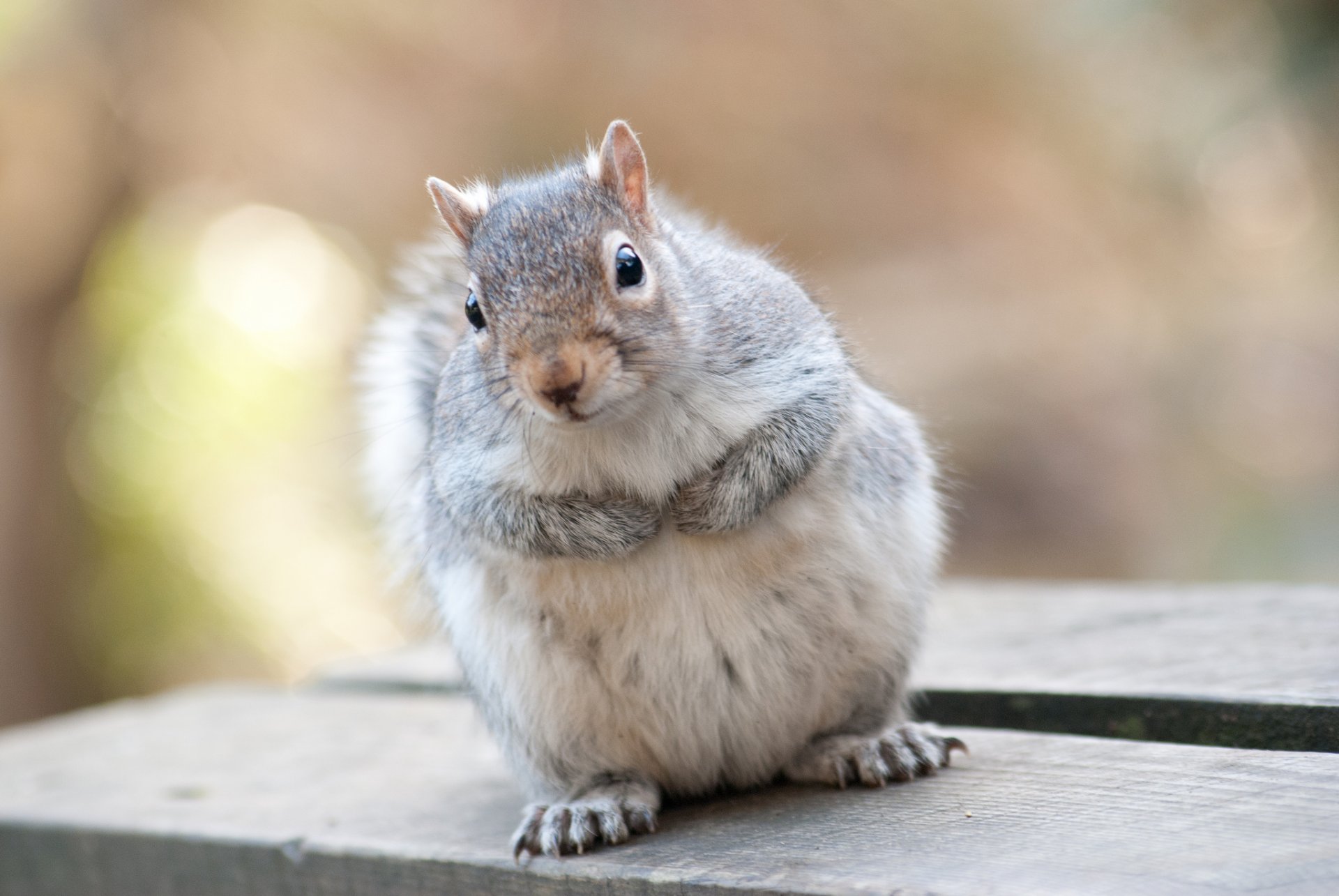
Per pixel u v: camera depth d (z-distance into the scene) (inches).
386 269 737.6
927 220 792.3
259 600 658.2
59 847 199.2
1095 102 738.2
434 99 767.7
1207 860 114.7
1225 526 610.5
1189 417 669.3
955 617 238.4
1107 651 199.0
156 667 658.2
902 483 168.7
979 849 126.3
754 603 155.9
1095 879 113.0
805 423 154.4
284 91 722.2
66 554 669.3
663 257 160.1
